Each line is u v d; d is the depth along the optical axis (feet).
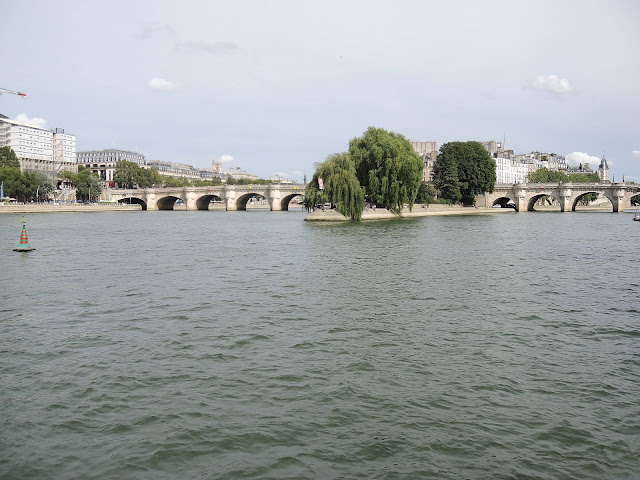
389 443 44.16
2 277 120.67
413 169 368.27
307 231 259.60
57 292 102.78
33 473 40.14
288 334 73.20
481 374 58.75
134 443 44.21
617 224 330.13
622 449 43.52
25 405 51.13
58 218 422.82
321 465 41.16
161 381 56.59
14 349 67.41
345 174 316.81
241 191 612.29
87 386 55.36
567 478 39.68
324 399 52.16
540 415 49.11
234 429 46.34
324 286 108.06
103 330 75.77
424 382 56.44
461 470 40.57
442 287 107.55
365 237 222.48
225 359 63.16
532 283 112.78
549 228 288.30
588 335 73.97
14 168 587.27
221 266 137.08
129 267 135.85
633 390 54.75
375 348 67.36
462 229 273.54
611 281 115.96
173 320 80.89
